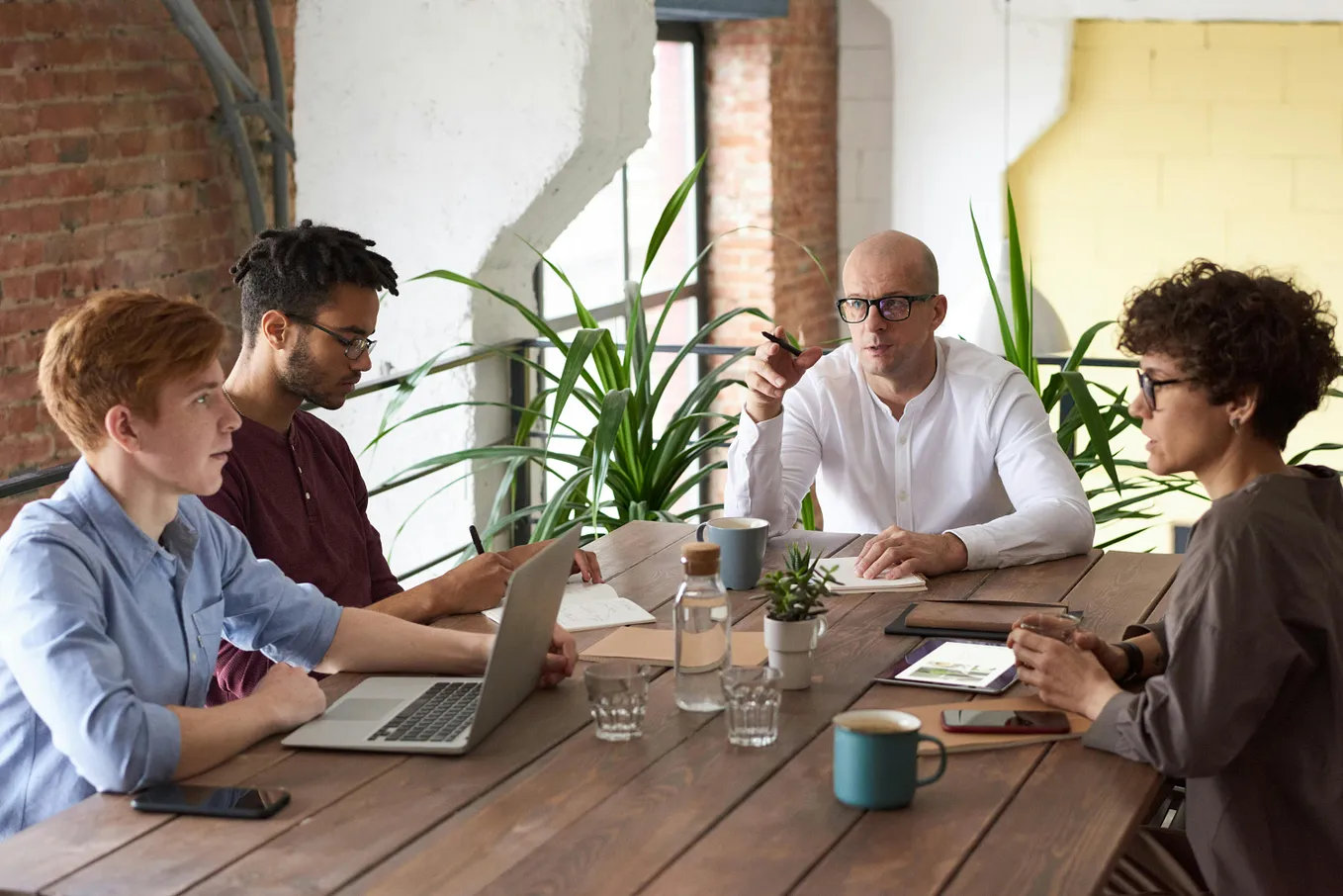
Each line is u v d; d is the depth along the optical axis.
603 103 3.73
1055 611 2.05
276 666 1.71
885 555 2.26
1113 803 1.42
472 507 3.92
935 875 1.27
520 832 1.37
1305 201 6.01
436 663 1.85
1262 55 5.97
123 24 3.66
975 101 6.46
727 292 6.45
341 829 1.39
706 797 1.45
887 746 1.40
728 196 6.35
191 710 1.56
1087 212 6.38
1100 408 3.32
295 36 3.84
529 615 1.64
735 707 1.58
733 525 2.24
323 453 2.34
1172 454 1.63
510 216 3.76
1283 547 1.50
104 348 1.56
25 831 1.39
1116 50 6.22
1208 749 1.48
